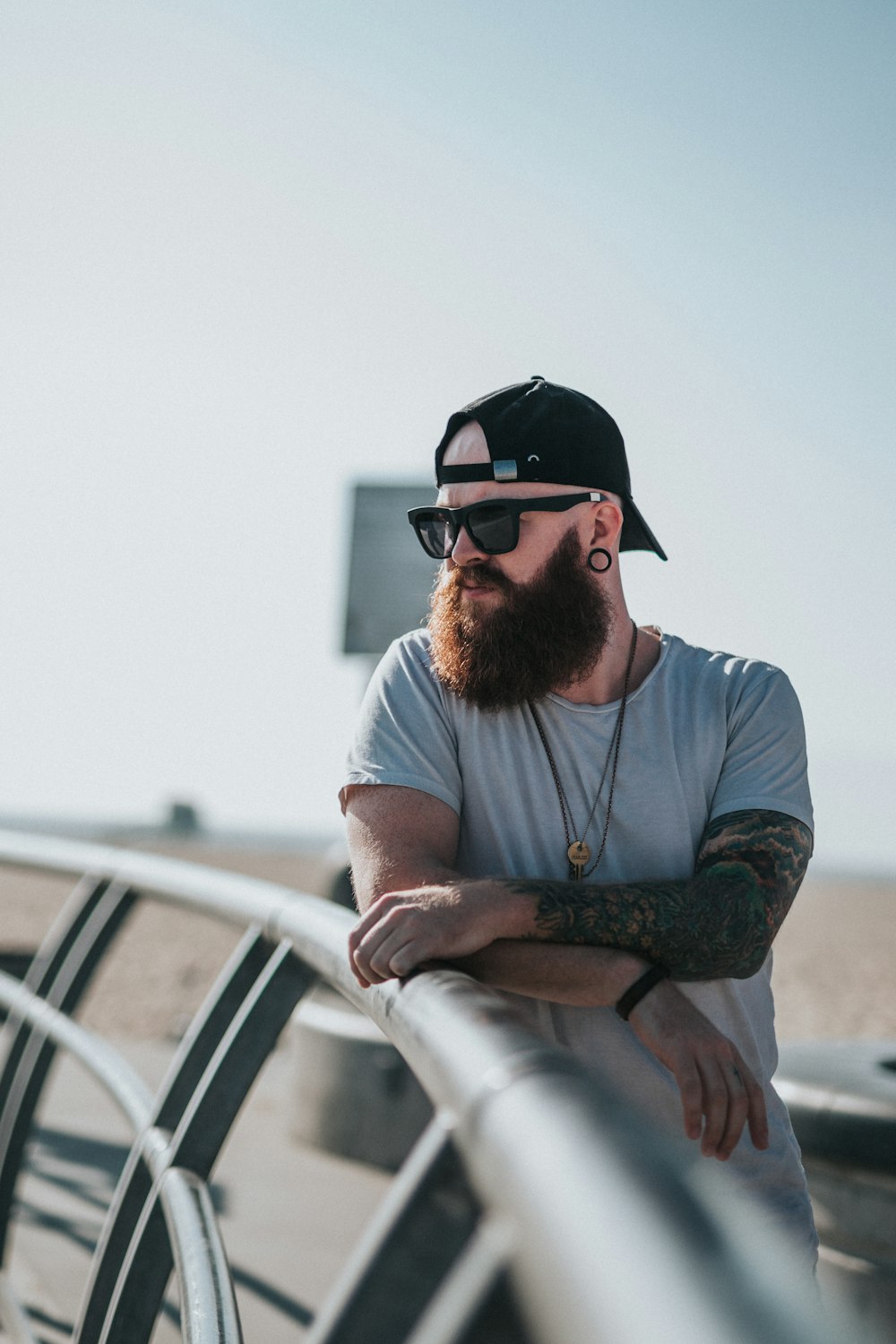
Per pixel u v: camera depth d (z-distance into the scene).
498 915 1.39
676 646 1.74
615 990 1.44
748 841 1.57
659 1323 0.42
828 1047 2.99
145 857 2.49
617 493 1.66
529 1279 0.52
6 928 11.73
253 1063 1.52
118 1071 2.09
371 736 1.69
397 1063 4.65
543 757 1.64
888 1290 2.33
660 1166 0.51
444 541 1.67
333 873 5.37
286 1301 3.19
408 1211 0.70
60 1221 3.83
